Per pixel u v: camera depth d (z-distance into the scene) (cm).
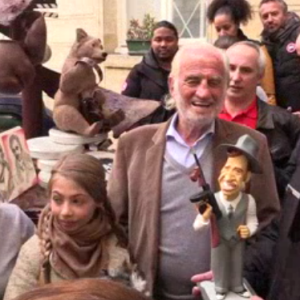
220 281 168
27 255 194
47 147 263
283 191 249
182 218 200
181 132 204
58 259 190
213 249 167
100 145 280
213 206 165
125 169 213
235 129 207
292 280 188
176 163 202
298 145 246
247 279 198
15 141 250
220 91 197
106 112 270
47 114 342
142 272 204
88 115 268
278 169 256
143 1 764
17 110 358
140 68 415
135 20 747
